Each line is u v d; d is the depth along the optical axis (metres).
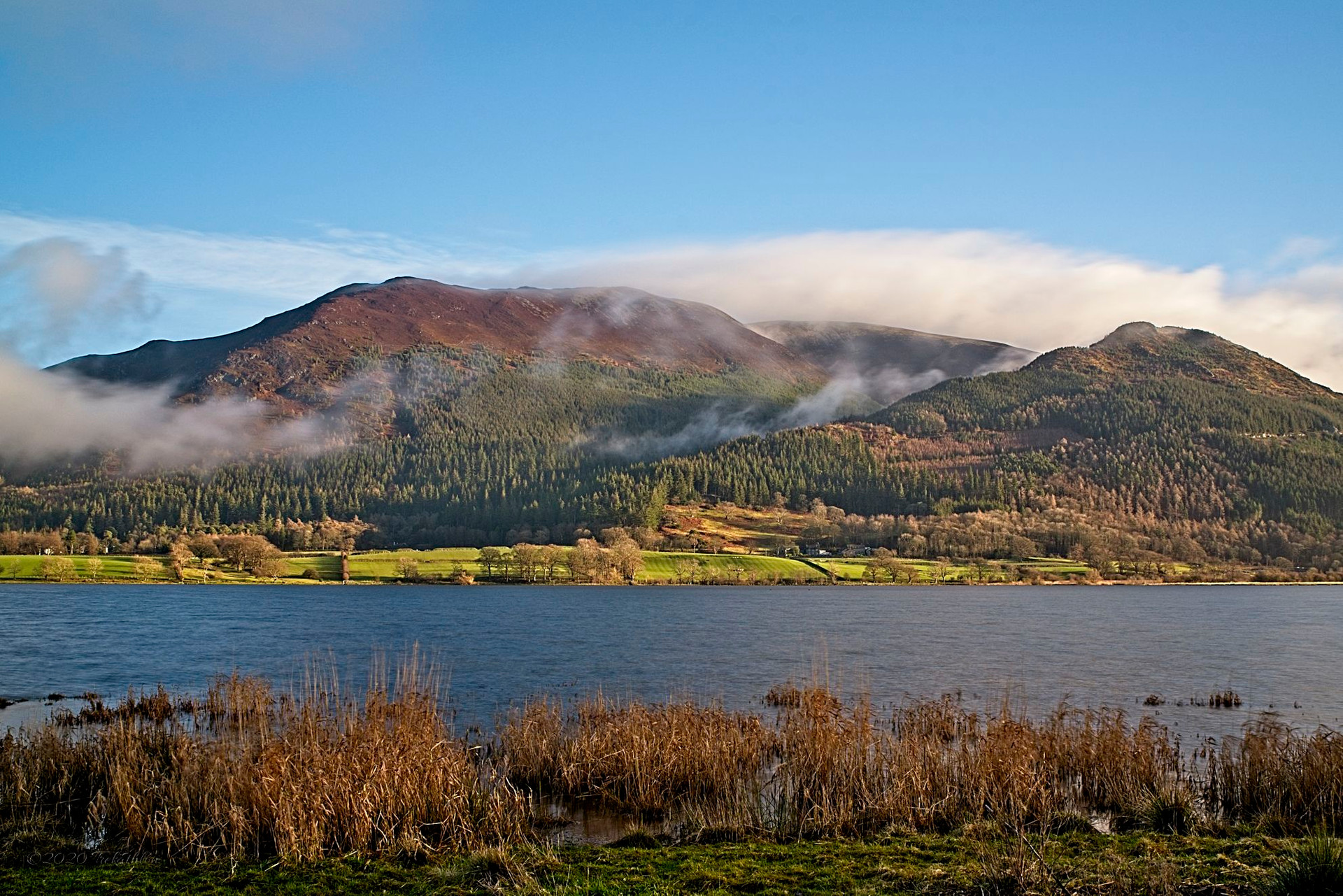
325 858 22.53
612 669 67.19
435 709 34.66
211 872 21.83
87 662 71.81
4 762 28.52
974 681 61.44
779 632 102.06
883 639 93.88
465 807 25.20
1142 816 25.59
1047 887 18.80
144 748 30.22
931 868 20.81
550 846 23.67
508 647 84.50
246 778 24.91
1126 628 109.12
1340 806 25.12
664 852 23.03
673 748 30.03
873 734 32.50
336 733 29.86
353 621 116.50
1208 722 45.19
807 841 24.03
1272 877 18.27
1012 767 26.78
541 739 32.25
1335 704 51.62
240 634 97.44
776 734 36.12
